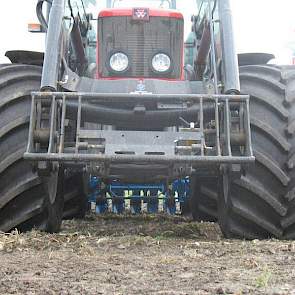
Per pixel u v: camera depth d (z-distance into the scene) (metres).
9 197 3.37
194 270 2.37
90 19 4.88
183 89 3.76
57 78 3.42
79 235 3.58
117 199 5.62
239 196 3.44
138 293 1.92
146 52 4.37
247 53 4.18
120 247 3.06
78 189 4.92
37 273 2.27
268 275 2.16
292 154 3.39
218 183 3.76
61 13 3.58
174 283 2.09
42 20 4.01
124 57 4.36
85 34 4.80
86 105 3.63
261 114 3.52
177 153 3.12
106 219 5.36
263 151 3.42
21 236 3.34
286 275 2.25
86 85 3.70
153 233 3.99
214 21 3.77
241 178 3.36
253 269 2.40
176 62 4.39
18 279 2.15
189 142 3.17
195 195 4.91
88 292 1.93
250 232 3.52
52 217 3.66
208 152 3.21
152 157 3.03
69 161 3.09
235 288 2.00
